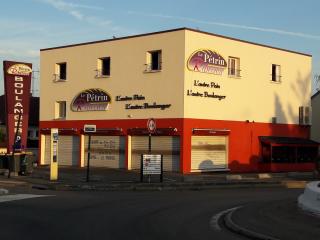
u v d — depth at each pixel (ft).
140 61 113.39
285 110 129.29
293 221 40.55
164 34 109.29
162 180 88.63
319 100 156.56
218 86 112.47
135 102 114.01
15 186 81.46
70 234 36.50
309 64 136.26
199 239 35.68
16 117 113.80
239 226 39.09
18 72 114.11
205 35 109.81
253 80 120.88
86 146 123.75
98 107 120.88
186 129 106.11
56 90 130.11
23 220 43.16
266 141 121.60
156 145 111.24
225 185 86.38
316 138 157.28
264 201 57.72
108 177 95.30
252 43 120.57
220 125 112.88
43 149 132.67
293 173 117.50
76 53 126.11
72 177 94.84
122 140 116.67
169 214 48.60
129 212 49.60
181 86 106.22
